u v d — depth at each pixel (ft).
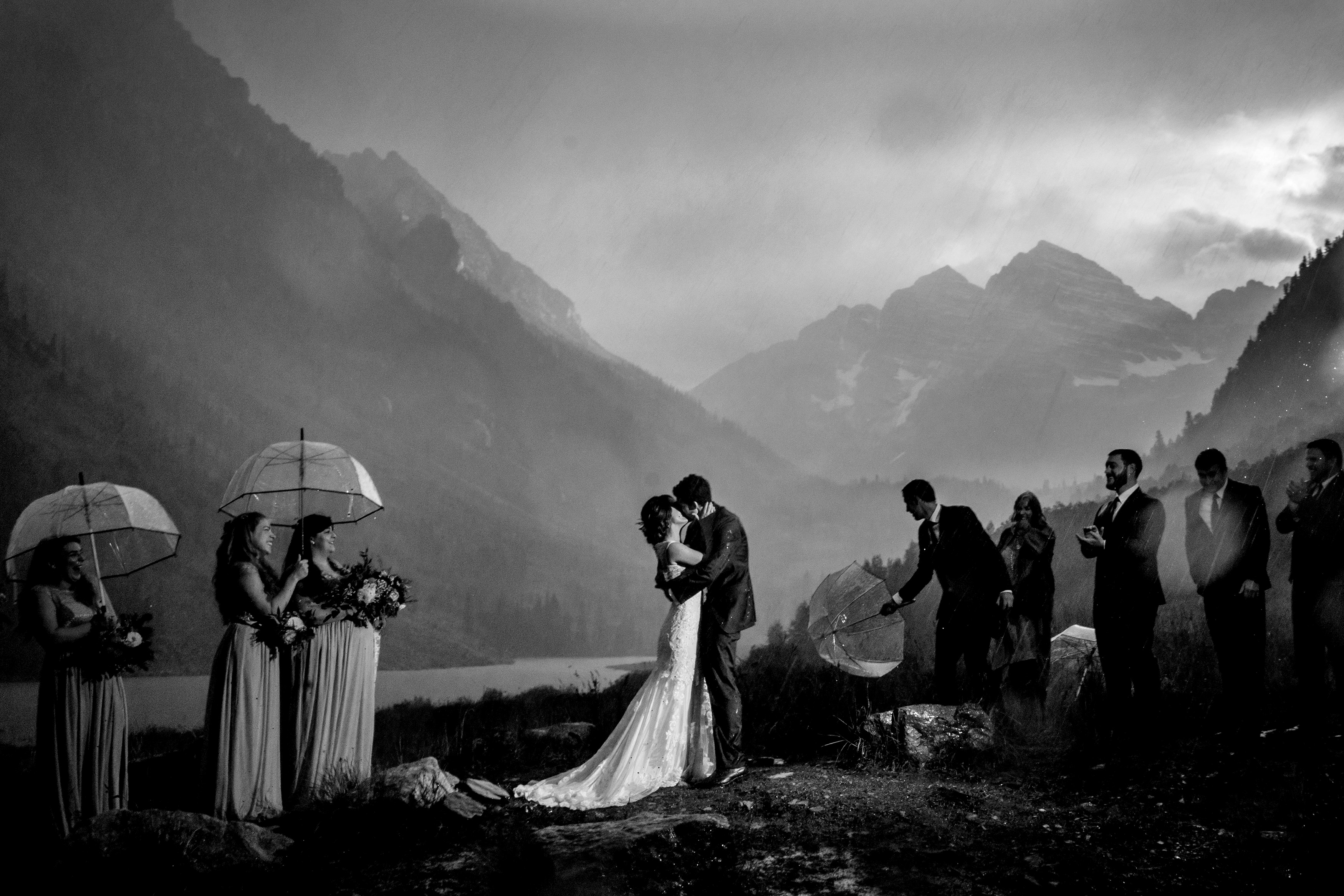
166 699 228.22
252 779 20.99
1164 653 28.04
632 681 35.32
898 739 21.63
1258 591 19.81
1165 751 19.53
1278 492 75.66
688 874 15.37
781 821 17.60
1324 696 21.88
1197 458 21.21
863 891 14.21
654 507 21.30
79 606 20.42
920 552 25.26
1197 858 14.42
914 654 33.04
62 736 19.65
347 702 22.75
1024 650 23.25
